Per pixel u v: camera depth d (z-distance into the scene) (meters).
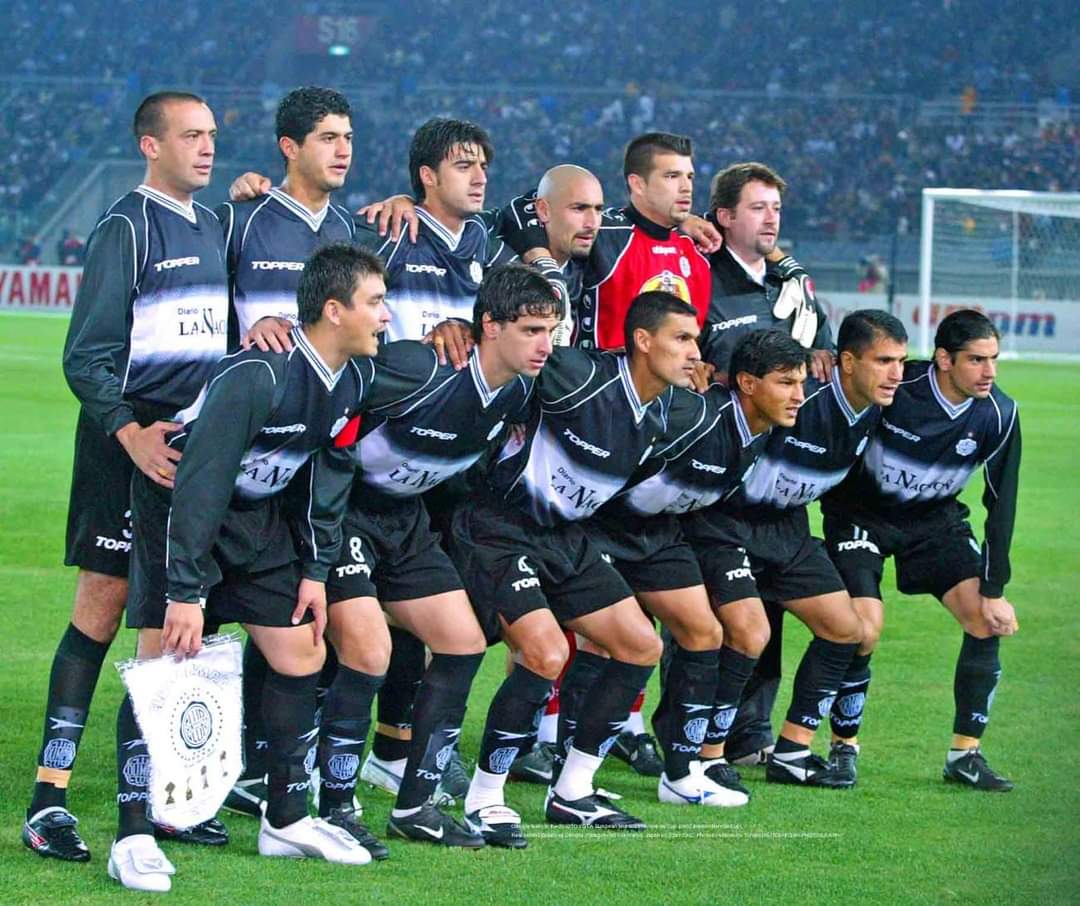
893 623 9.31
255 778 5.65
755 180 6.77
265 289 5.92
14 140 42.62
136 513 5.11
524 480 5.60
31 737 6.36
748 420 5.96
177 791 4.88
